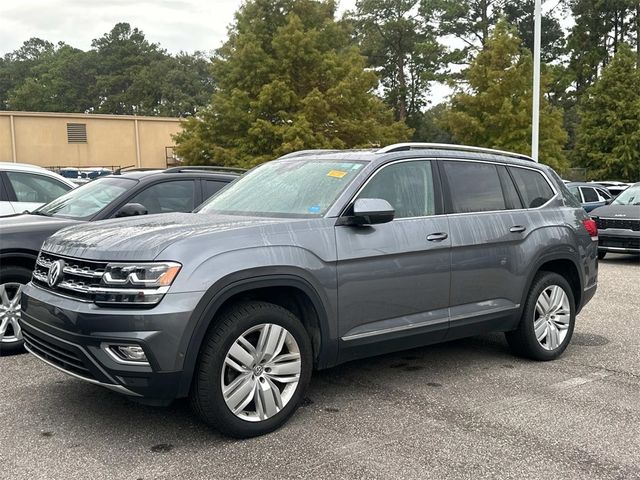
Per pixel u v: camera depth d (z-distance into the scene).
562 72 51.78
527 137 28.75
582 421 4.53
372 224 4.66
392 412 4.69
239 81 25.19
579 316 8.17
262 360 4.20
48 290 4.30
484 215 5.50
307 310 4.48
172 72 96.56
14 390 5.08
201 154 25.19
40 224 6.24
